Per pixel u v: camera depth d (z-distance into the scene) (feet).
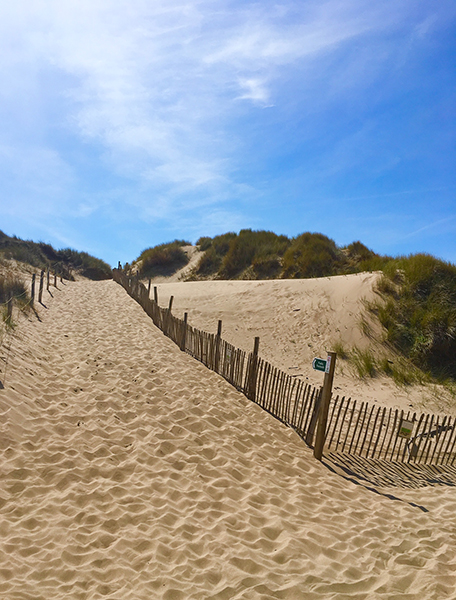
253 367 24.91
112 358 27.53
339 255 68.95
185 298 50.52
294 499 14.65
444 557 11.75
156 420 19.65
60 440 16.58
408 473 18.93
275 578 10.33
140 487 14.11
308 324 40.45
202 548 11.34
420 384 31.65
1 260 67.92
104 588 9.62
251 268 72.28
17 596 8.96
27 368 22.44
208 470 15.88
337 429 23.49
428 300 38.50
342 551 11.72
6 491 12.98
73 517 12.17
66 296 52.26
